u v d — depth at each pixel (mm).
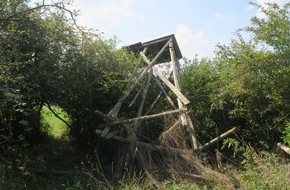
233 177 6387
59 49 8008
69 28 7828
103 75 8750
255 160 6742
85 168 7688
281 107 8094
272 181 5730
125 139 7656
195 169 7129
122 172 7621
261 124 8414
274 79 7902
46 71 7676
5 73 6148
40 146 9547
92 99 8898
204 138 9008
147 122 8758
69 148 9781
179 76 9977
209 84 9188
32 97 7879
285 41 7867
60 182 7199
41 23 7703
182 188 6441
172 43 10469
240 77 8203
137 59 10133
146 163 7328
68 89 8500
